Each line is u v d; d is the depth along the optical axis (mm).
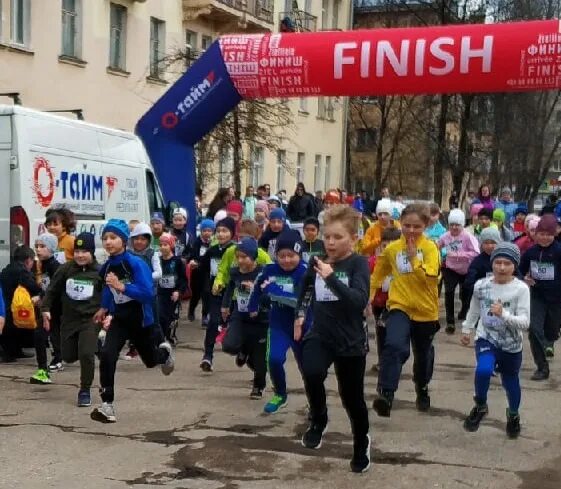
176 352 9859
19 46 18906
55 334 8398
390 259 6609
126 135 12438
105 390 6355
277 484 5000
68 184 10422
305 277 5504
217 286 8422
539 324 8516
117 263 6453
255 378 7340
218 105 13422
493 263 6133
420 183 47906
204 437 6012
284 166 31797
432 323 6547
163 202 13625
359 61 12164
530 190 43906
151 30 24656
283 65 12594
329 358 5086
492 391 7863
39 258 8594
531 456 5719
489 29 11758
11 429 6160
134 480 5047
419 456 5648
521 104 37562
